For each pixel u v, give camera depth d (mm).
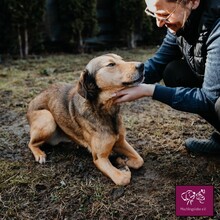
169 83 2994
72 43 7344
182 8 2229
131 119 3693
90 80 2535
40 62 6426
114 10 7664
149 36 8117
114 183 2568
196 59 2430
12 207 2389
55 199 2443
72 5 6930
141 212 2283
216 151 2850
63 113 2891
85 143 2844
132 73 2383
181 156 2916
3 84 5020
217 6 2166
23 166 2881
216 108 2268
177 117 3738
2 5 6566
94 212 2312
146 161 2873
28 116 3135
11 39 6758
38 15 6699
